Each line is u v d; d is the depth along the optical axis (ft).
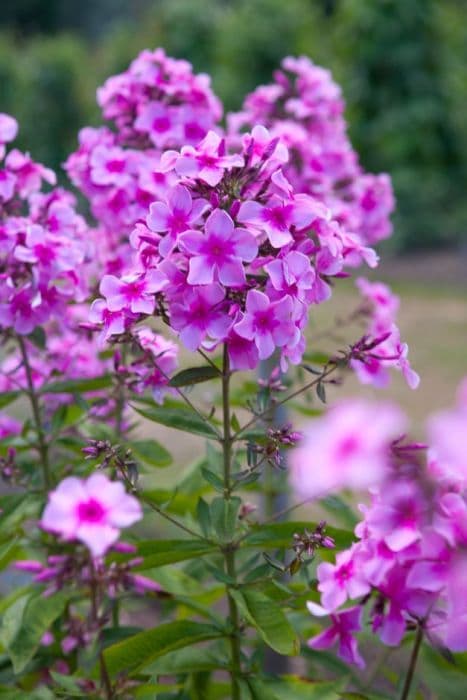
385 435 1.60
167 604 2.51
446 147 10.08
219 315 1.92
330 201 2.79
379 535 1.74
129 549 1.91
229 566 2.10
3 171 2.33
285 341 1.89
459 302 7.18
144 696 2.09
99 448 1.98
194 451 4.66
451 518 1.71
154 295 1.95
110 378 2.34
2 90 12.35
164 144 2.54
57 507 1.67
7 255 2.29
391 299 2.69
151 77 2.61
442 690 2.15
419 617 1.85
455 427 1.63
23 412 3.46
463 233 9.52
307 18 10.23
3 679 2.35
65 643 2.15
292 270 1.91
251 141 2.00
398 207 9.53
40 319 2.28
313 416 2.68
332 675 2.91
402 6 9.92
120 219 2.48
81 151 2.58
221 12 11.43
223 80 9.83
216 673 3.17
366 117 10.09
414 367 5.76
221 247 1.89
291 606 2.10
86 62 12.89
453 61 10.39
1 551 2.24
